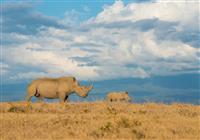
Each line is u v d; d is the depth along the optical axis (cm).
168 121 1556
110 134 1345
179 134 1345
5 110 1973
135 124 1470
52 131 1410
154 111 1861
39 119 1644
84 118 1648
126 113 1784
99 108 1986
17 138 1312
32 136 1347
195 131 1390
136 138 1304
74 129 1427
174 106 2005
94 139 1283
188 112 1834
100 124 1476
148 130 1386
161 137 1304
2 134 1377
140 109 1911
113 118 1582
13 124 1559
